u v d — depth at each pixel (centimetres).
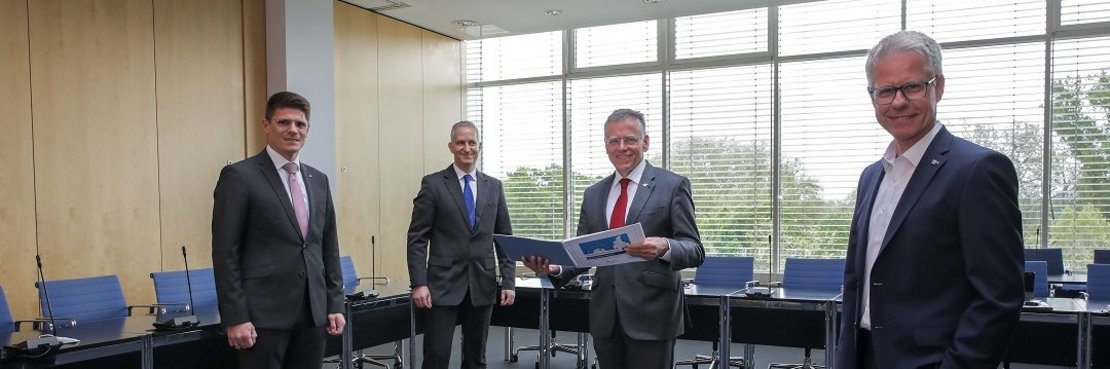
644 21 734
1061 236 629
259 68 591
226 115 569
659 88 752
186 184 543
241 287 272
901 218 160
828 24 688
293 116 286
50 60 464
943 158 157
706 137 733
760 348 611
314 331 293
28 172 453
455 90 805
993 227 147
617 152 262
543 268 267
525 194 807
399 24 719
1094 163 618
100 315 396
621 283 257
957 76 653
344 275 535
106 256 493
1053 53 625
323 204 302
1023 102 634
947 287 155
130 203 507
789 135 702
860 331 174
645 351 257
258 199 276
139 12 514
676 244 242
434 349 365
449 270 366
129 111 507
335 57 644
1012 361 412
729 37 724
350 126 661
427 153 761
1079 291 530
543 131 799
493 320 530
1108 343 393
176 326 322
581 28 768
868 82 165
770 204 709
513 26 731
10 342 298
